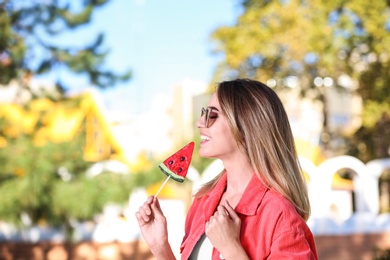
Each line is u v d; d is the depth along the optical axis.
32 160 10.58
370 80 23.94
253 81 2.79
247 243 2.56
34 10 12.49
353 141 27.38
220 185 2.84
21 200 10.45
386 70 23.58
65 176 11.15
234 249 2.47
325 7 22.98
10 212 10.48
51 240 14.23
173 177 2.75
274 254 2.48
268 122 2.68
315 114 30.25
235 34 23.75
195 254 2.71
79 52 12.79
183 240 2.97
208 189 2.95
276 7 23.23
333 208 26.69
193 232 2.79
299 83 25.22
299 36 23.14
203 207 2.80
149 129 22.62
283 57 23.97
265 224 2.55
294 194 2.64
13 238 14.12
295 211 2.57
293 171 2.68
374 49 22.98
